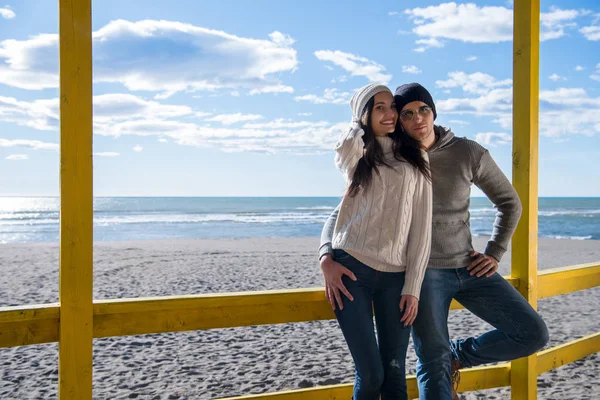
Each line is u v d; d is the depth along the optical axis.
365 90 2.12
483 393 3.93
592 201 65.25
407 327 2.07
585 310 7.36
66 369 1.89
